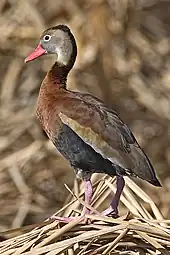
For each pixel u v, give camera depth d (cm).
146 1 1792
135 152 911
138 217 897
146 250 850
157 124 1667
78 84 1617
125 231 828
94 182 1028
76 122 924
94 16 1658
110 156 905
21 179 1530
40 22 1653
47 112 952
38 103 975
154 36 1800
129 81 1667
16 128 1591
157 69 1727
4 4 1678
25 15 1667
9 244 859
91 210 889
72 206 952
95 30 1650
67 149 938
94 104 941
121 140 912
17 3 1675
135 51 1706
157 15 1834
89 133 916
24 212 1505
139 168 900
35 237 862
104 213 897
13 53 1670
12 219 1516
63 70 995
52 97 960
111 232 839
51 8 1697
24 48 1667
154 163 1620
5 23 1666
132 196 945
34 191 1552
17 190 1529
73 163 945
